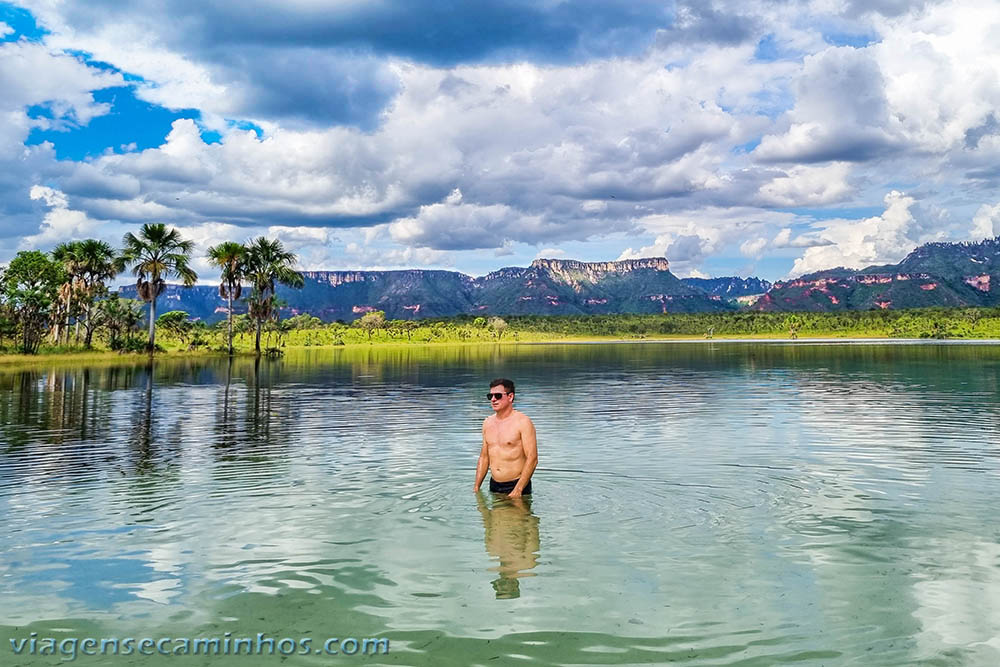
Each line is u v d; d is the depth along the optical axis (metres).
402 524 9.16
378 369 54.88
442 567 7.39
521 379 41.94
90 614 6.24
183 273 76.44
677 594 6.57
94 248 83.50
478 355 92.69
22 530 8.99
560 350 116.81
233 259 82.31
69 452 15.41
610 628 5.82
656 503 10.23
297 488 11.48
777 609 6.20
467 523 9.17
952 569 7.24
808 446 15.60
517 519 9.35
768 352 89.88
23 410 24.31
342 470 13.12
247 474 12.74
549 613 6.14
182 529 9.02
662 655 5.32
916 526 8.93
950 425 18.97
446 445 16.31
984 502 10.27
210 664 5.24
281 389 34.38
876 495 10.71
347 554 7.88
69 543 8.41
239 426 20.11
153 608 6.37
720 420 20.75
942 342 142.88
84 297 83.69
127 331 100.81
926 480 11.86
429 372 50.75
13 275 76.38
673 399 28.03
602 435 17.62
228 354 83.31
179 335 104.56
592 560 7.57
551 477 12.17
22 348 75.44
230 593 6.72
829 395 29.02
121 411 24.11
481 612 6.18
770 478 12.05
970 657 5.25
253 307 88.75
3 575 7.28
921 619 5.96
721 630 5.77
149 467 13.50
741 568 7.29
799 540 8.30
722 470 12.80
